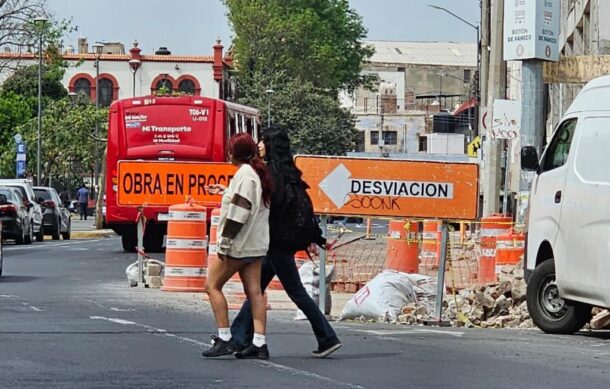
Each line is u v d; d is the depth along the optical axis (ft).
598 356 37.99
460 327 47.88
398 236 68.95
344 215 46.80
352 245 89.30
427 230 79.66
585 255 42.11
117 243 127.44
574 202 43.09
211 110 97.71
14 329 41.55
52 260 91.15
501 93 97.19
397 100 437.99
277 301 56.18
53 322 44.21
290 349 37.78
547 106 140.67
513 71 166.50
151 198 64.95
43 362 33.60
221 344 35.19
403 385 30.81
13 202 119.75
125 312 49.11
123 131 97.60
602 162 42.19
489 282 64.03
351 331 43.91
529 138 68.23
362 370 33.37
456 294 54.44
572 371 34.14
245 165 34.71
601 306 41.42
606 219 41.11
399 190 46.83
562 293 43.73
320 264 48.57
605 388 31.09
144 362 34.01
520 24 67.87
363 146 398.42
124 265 84.94
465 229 108.06
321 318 35.78
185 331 41.93
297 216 35.17
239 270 35.09
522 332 45.75
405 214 46.96
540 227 45.57
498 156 99.25
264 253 34.91
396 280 50.60
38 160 187.62
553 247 44.42
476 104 184.24
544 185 45.62
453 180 46.98
